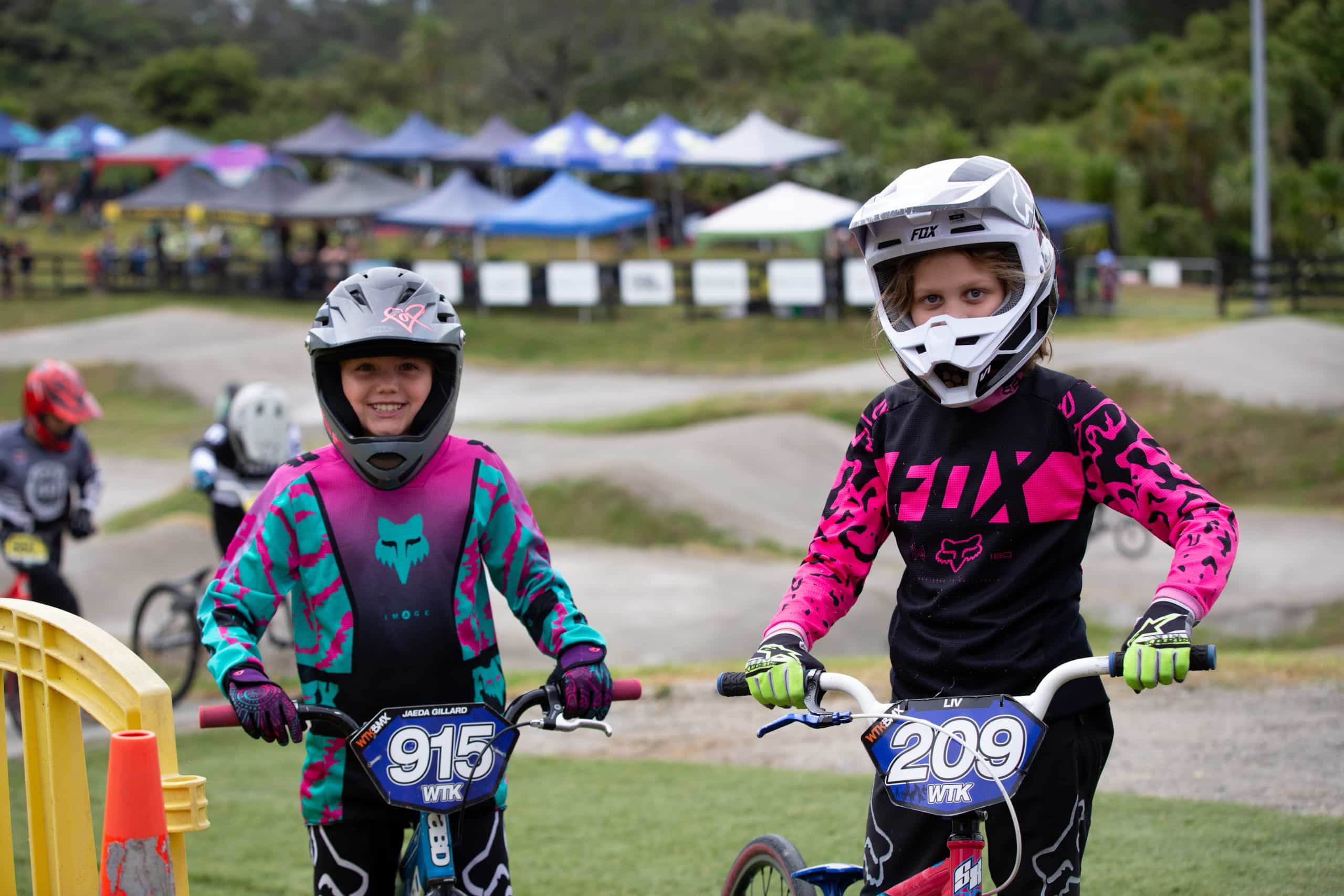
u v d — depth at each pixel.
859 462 5.87
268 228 85.00
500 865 5.78
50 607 5.98
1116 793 10.73
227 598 5.75
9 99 156.38
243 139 148.75
